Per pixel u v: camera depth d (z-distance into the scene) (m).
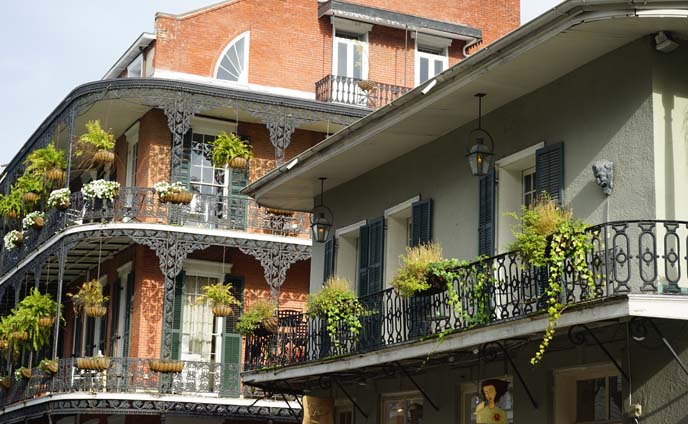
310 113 27.41
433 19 30.97
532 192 15.48
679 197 12.91
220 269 27.27
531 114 15.08
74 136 29.48
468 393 15.94
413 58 31.06
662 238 12.68
